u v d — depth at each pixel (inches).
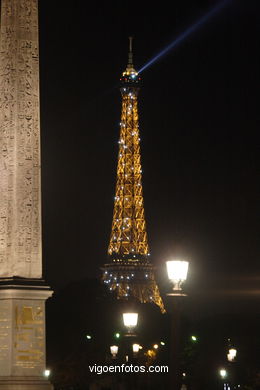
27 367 3351.4
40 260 3400.6
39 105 3435.0
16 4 3440.0
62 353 7116.1
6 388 3309.5
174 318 2529.5
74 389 6815.9
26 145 3398.1
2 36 3435.0
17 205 3376.0
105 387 6515.8
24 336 3356.3
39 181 3412.9
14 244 3371.1
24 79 3415.4
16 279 3351.4
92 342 7155.5
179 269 2541.8
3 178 3385.8
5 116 3403.1
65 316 7317.9
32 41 3440.0
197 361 7337.6
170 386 2509.8
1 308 3366.1
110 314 7391.7
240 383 7022.6
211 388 7224.4
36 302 3376.0
